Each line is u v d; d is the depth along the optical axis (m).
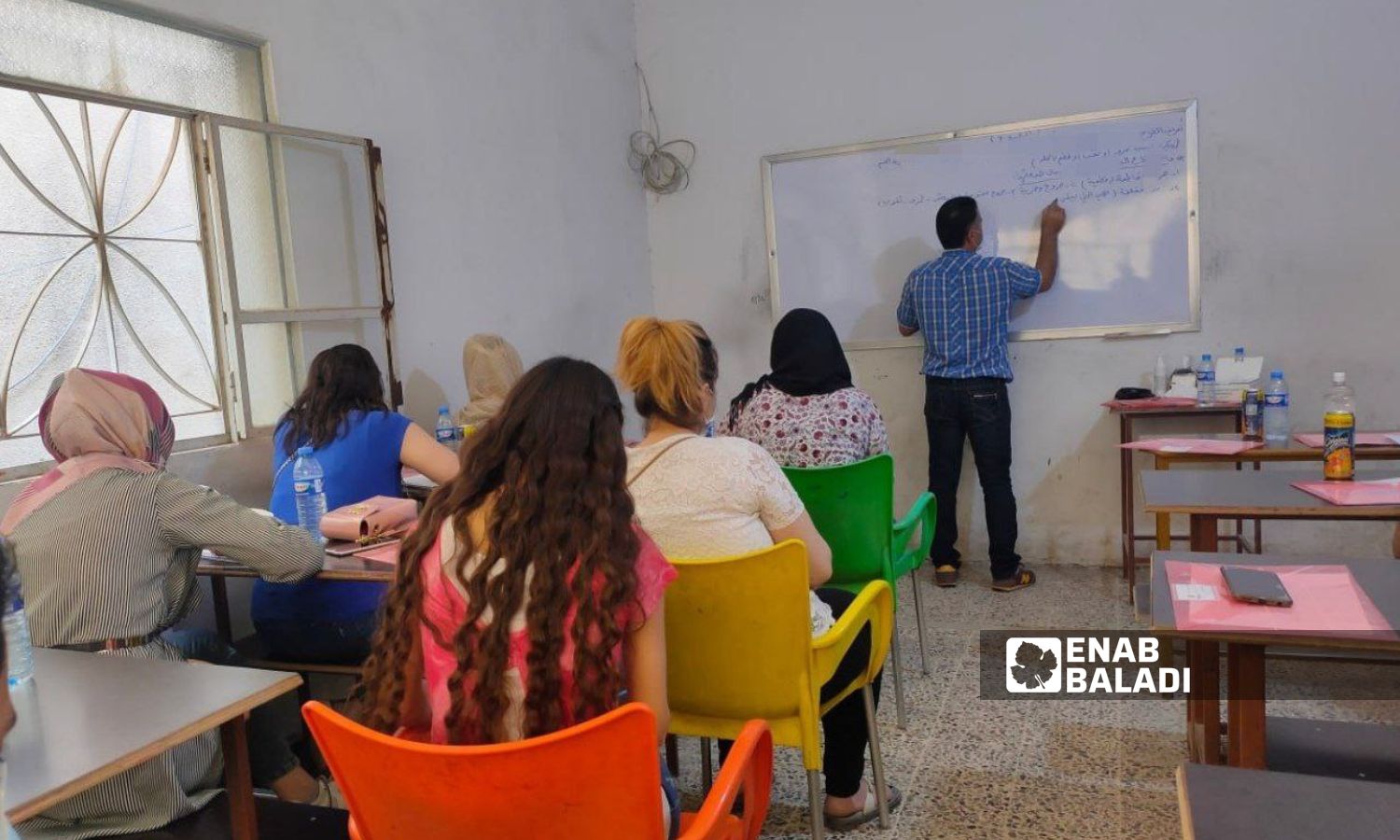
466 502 1.28
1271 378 3.63
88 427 1.90
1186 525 4.25
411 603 1.28
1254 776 1.07
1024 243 4.31
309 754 2.49
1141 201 4.12
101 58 2.50
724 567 1.68
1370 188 3.85
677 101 4.87
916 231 4.47
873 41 4.47
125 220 2.58
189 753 1.74
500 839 1.09
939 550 4.18
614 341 4.73
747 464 1.78
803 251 4.69
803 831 2.24
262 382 2.90
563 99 4.36
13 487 2.29
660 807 1.09
